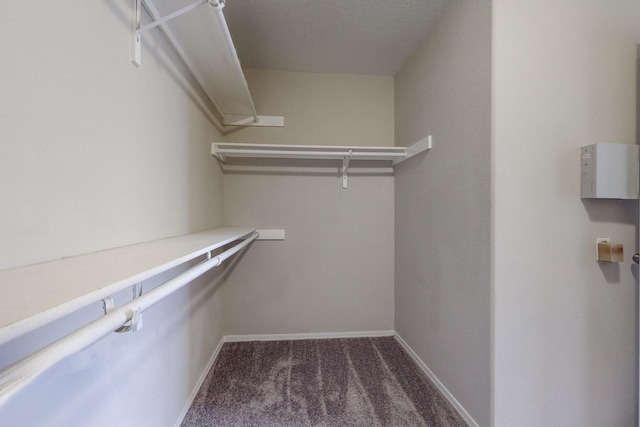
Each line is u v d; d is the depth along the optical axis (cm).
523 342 106
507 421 106
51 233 55
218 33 103
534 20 105
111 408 75
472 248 117
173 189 113
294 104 203
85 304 34
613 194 102
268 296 203
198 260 138
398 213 200
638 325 110
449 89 134
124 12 78
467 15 119
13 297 33
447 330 137
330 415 128
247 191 200
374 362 172
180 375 122
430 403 135
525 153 105
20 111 48
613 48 109
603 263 110
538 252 107
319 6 137
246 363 171
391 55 181
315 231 205
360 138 208
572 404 109
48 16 54
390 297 209
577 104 107
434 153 148
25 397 50
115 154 75
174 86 113
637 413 111
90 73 65
